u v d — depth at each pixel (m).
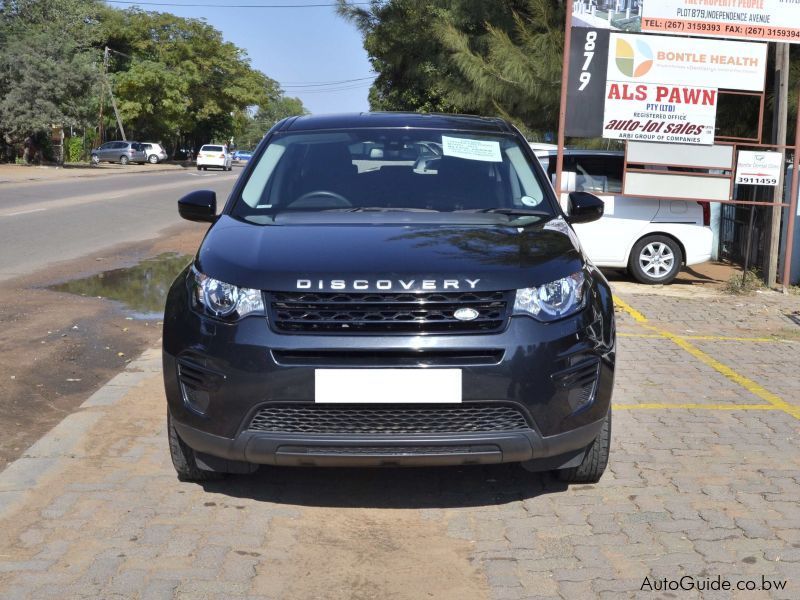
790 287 11.24
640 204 11.04
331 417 3.56
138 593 3.20
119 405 5.51
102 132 60.81
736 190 13.37
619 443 4.99
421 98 25.20
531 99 14.60
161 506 4.00
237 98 70.69
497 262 3.75
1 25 43.16
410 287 3.57
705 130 10.59
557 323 3.68
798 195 11.40
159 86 64.06
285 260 3.77
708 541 3.68
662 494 4.22
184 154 78.81
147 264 12.56
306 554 3.56
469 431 3.58
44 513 3.89
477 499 4.15
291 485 4.30
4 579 3.28
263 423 3.60
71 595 3.17
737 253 13.40
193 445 3.79
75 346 7.32
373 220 4.38
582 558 3.52
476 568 3.44
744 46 10.44
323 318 3.57
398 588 3.28
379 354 3.54
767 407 5.82
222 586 3.27
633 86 10.51
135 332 7.93
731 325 8.83
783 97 10.64
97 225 17.81
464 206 4.66
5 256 12.88
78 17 49.22
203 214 4.84
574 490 4.26
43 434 5.05
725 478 4.44
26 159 44.03
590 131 10.57
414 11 22.55
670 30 10.43
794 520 3.91
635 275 11.21
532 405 3.58
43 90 41.88
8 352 7.06
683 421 5.46
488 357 3.57
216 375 3.62
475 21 16.61
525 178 4.94
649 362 7.11
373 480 4.38
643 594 3.23
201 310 3.75
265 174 4.92
